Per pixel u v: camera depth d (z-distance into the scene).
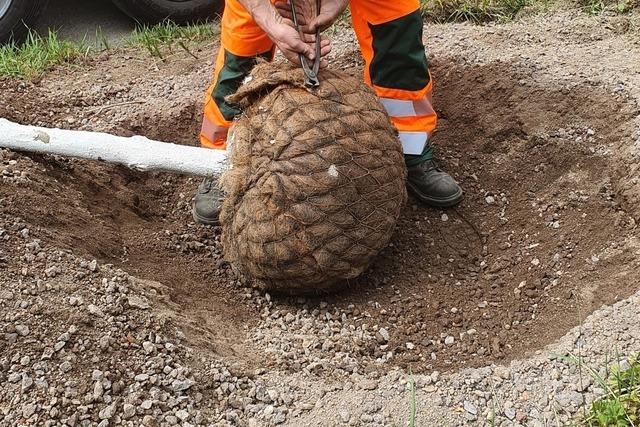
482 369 2.75
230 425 2.51
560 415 2.50
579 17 5.07
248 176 2.97
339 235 2.93
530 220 3.64
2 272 2.82
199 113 4.53
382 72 3.52
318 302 3.25
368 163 2.90
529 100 4.12
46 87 4.86
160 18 5.92
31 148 3.38
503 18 5.26
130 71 5.11
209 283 3.38
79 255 3.09
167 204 3.98
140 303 2.86
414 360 2.95
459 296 3.30
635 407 2.41
